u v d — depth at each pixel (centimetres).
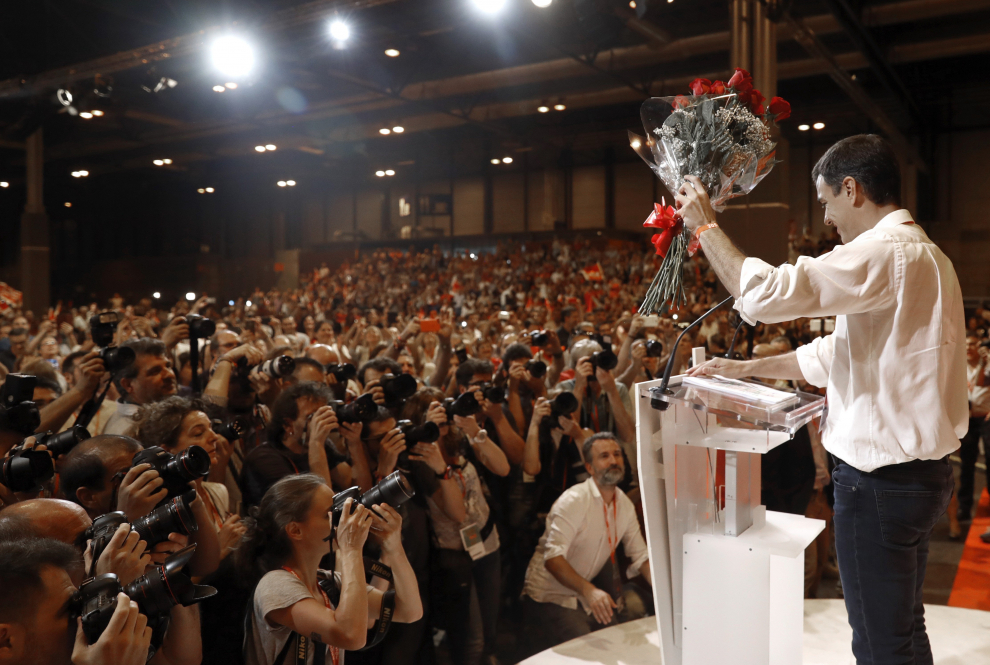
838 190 175
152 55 1184
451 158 2556
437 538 317
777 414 165
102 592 129
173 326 365
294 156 2559
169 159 2481
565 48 1411
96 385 283
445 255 2472
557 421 377
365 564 217
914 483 161
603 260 1998
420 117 1955
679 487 194
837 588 463
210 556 203
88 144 2289
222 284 2753
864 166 169
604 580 329
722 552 188
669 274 182
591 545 321
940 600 442
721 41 1290
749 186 188
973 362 624
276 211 3023
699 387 180
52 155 2377
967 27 1384
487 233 2436
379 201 2883
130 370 298
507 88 1825
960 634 256
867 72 1659
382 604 218
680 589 194
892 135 1639
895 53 1434
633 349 465
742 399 170
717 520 203
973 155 1888
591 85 1734
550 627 319
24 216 1947
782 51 1423
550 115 2144
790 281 159
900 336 160
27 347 692
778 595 202
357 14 1227
